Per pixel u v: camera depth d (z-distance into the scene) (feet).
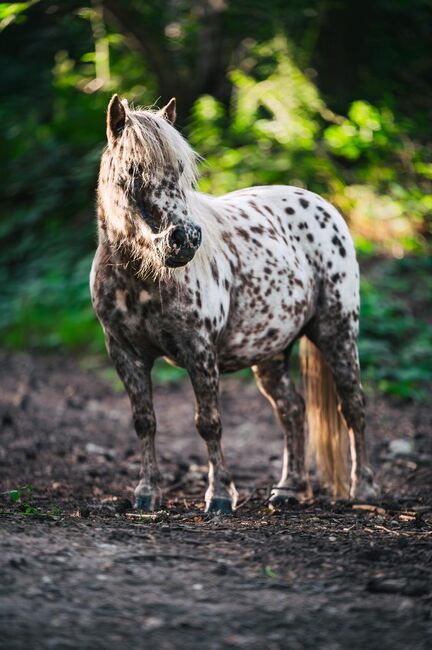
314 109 61.26
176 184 21.62
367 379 45.29
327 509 25.89
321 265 27.07
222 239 24.41
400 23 69.62
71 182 69.46
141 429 24.67
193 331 23.30
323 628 15.55
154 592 16.66
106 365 54.03
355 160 62.34
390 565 18.90
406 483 30.73
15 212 71.67
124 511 24.21
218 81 66.74
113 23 62.90
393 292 52.80
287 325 25.76
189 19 70.64
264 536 21.03
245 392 46.80
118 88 70.23
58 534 19.95
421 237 58.34
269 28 66.28
